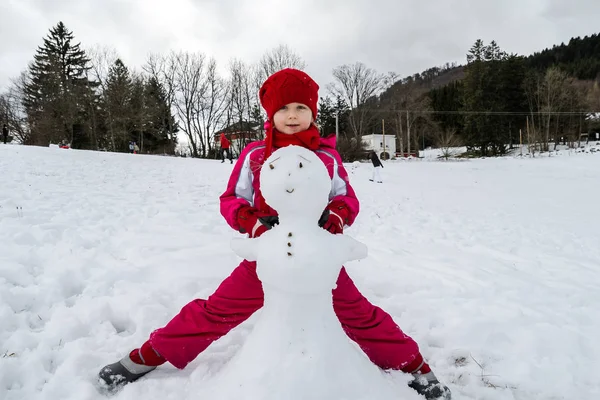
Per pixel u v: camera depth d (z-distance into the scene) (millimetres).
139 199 8594
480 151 52781
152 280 3838
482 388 2389
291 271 1592
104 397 2059
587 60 80062
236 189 2164
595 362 2816
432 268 4859
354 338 2148
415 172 22891
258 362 1626
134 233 5590
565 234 8078
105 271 3895
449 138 51031
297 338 1642
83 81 52250
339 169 2188
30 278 3633
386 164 29188
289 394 1530
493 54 54500
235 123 54188
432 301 3756
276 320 1689
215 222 6773
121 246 4910
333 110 66312
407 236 6988
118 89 43938
